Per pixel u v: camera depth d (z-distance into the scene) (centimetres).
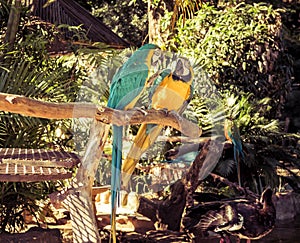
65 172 475
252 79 1079
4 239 528
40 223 754
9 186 681
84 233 509
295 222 891
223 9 1269
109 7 1862
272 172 956
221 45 1054
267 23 1103
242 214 525
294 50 2050
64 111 426
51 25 930
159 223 718
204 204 548
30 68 802
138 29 1836
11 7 820
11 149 580
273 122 1017
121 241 700
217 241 688
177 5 1088
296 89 2002
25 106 411
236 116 981
